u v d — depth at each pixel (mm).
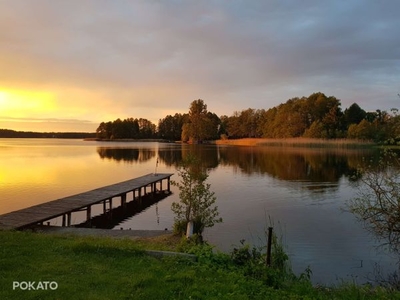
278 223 12492
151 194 20797
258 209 14906
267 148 64062
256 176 26062
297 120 75938
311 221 12734
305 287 5887
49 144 93188
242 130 103250
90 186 21453
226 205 15734
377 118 58562
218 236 10969
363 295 5793
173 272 5723
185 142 106438
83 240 7602
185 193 11617
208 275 5715
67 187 20922
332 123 72938
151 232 10656
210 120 101875
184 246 7641
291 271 7441
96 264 5930
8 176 25078
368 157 40219
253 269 6133
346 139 61906
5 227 10078
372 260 8766
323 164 33469
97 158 43469
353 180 22875
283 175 26344
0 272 5379
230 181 23562
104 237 9477
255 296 5008
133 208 16750
